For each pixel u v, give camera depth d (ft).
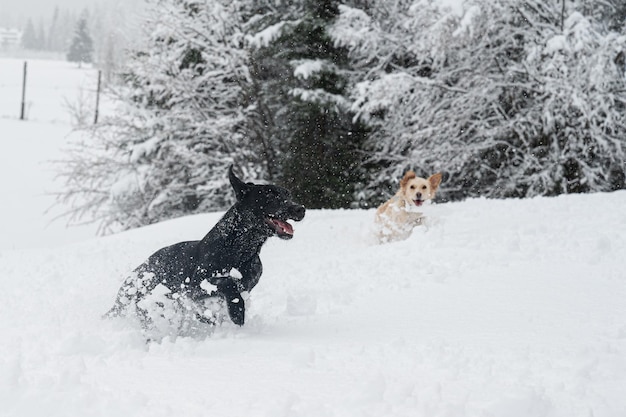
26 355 12.96
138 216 73.26
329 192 67.10
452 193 66.69
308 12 66.85
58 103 178.09
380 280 20.52
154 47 73.87
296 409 9.53
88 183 78.89
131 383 10.91
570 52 53.72
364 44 64.23
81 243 39.22
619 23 61.93
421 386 10.50
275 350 13.07
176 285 16.11
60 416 9.48
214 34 71.61
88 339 13.19
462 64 61.93
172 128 69.21
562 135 59.11
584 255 21.27
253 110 69.21
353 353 12.72
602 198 35.12
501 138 62.90
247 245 16.20
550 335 13.50
